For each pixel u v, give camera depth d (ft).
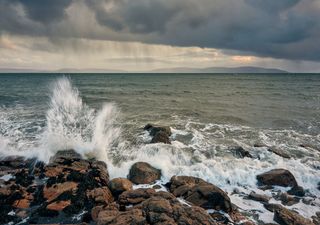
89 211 23.47
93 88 165.48
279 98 107.86
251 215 24.08
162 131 46.11
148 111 75.56
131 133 50.34
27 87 155.12
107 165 33.88
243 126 57.41
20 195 26.09
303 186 30.40
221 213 23.66
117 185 27.22
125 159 36.68
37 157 36.11
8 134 47.29
